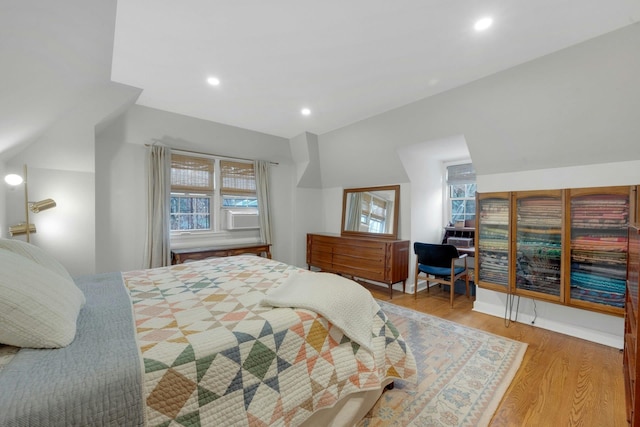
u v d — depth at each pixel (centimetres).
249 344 110
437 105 279
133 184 333
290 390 116
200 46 189
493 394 169
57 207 253
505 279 278
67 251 258
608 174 232
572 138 233
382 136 355
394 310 316
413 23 167
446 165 436
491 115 257
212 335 109
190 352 97
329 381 128
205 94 269
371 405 151
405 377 163
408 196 394
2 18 98
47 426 70
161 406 87
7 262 103
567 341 241
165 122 327
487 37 180
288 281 181
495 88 237
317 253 474
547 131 240
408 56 203
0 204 222
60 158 252
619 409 156
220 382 99
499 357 212
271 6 151
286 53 198
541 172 268
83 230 264
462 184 421
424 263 354
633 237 132
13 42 113
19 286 95
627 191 208
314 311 137
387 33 176
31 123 203
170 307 142
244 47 190
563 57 196
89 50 162
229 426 98
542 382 182
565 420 149
